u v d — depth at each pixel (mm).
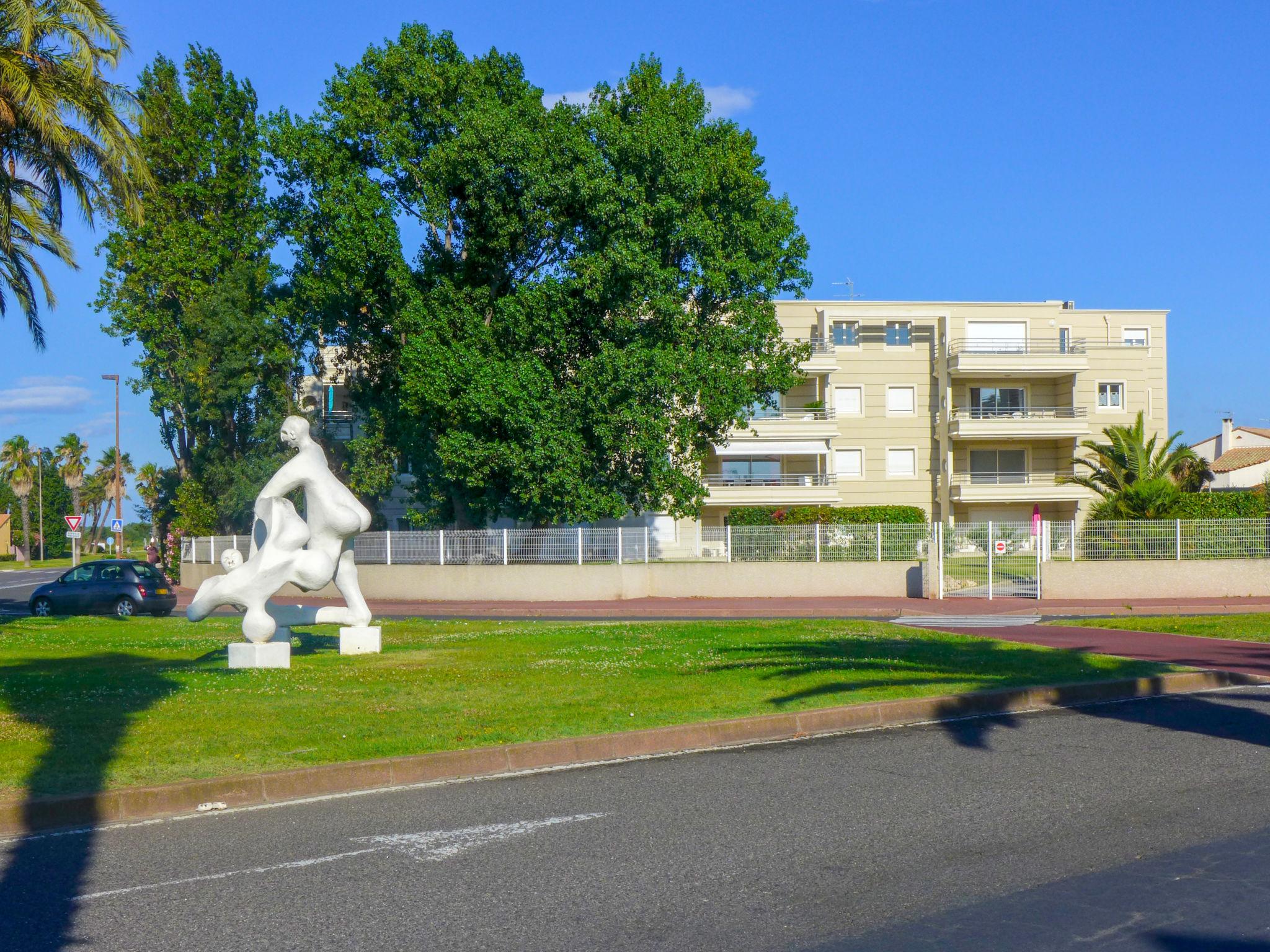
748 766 8477
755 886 5609
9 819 6684
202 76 41469
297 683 11477
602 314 29750
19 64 19375
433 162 30078
